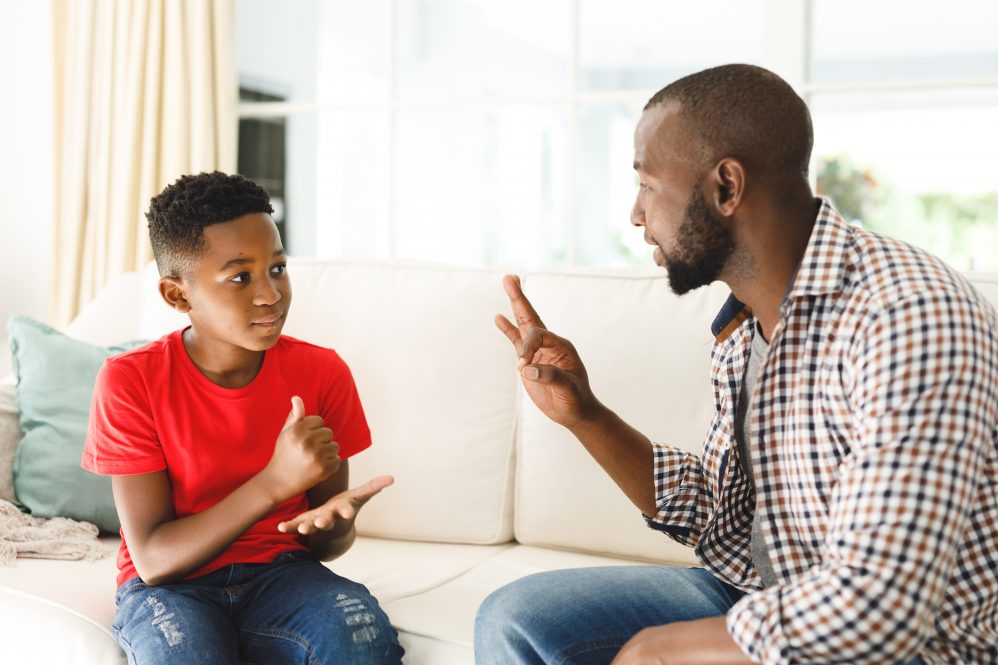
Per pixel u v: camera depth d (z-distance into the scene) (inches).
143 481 51.8
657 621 44.8
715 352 48.1
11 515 63.9
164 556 49.2
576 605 44.9
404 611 53.2
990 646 35.6
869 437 34.0
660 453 49.0
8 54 118.1
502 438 68.2
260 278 52.0
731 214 39.6
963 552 35.4
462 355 69.0
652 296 65.5
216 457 53.4
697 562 61.3
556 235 104.3
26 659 50.9
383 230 111.2
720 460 46.7
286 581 51.2
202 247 51.4
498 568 61.6
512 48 104.7
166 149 108.7
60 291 113.8
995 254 89.6
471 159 107.0
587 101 102.0
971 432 33.0
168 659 45.0
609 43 101.3
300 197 113.9
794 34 93.6
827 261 37.9
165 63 108.0
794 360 38.6
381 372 69.8
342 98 111.3
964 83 89.3
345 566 61.9
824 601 33.0
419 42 108.0
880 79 92.1
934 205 91.4
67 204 112.3
